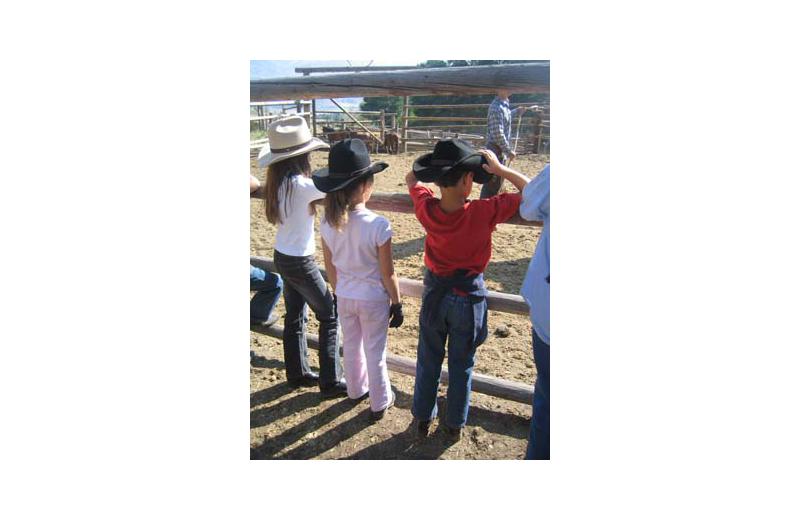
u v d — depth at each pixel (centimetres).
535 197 155
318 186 200
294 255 233
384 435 233
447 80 223
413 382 277
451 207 186
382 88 240
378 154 1305
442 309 194
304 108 1429
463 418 221
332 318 255
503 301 231
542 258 158
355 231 204
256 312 302
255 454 218
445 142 182
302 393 269
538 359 165
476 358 296
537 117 1180
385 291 220
